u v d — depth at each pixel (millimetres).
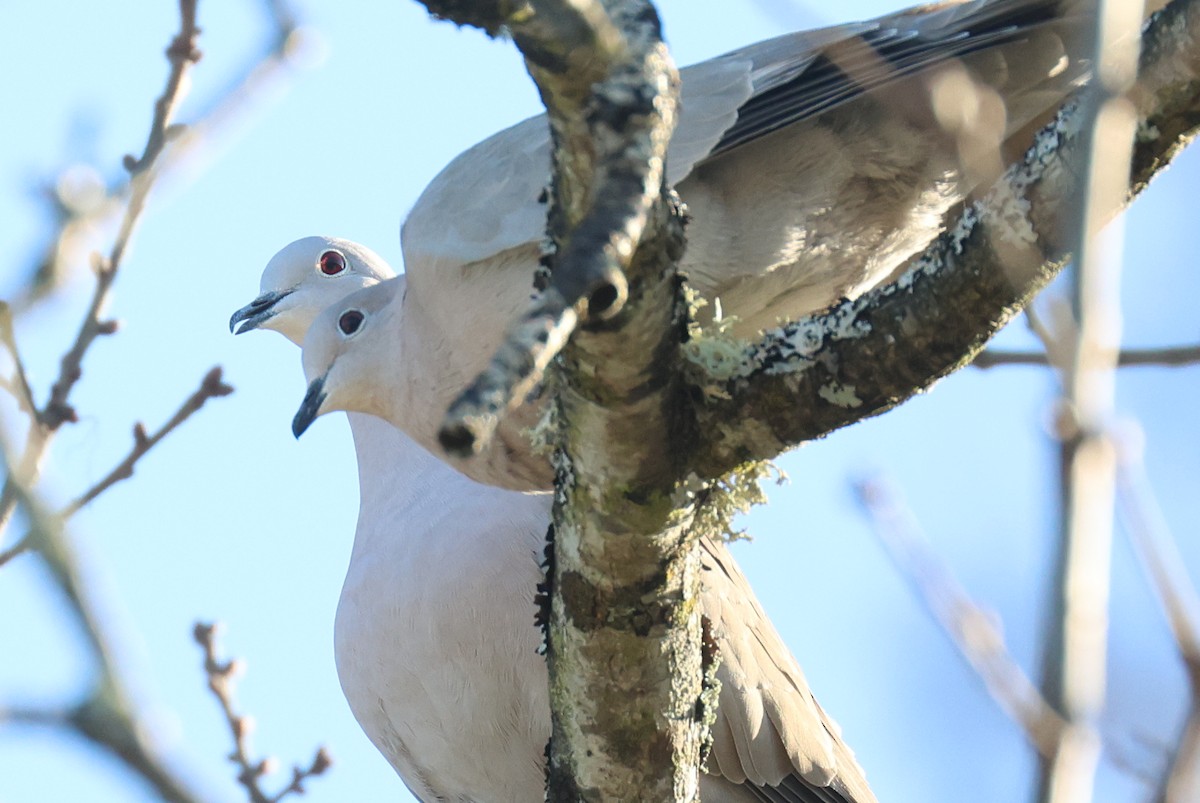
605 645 6977
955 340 6281
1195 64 6098
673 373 6289
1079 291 4031
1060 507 3914
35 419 6812
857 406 6410
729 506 6910
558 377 6312
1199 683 4094
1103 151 4285
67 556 3975
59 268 6359
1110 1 4426
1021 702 3988
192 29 7598
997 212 6152
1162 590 4141
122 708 3773
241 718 7867
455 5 5008
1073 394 3955
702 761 7648
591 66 5211
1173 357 6488
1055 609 3873
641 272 5867
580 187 5508
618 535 6652
